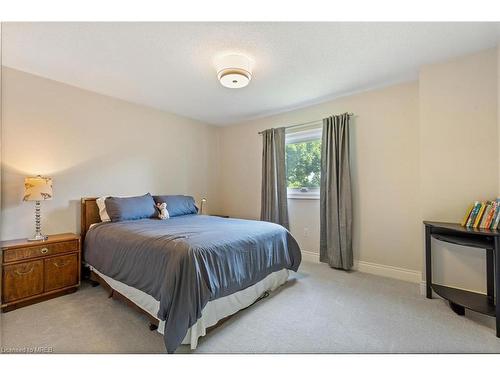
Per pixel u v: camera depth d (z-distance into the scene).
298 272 2.93
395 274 2.75
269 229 2.44
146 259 1.82
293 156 3.69
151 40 1.90
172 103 3.35
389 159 2.79
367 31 1.80
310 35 1.85
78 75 2.50
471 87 2.10
